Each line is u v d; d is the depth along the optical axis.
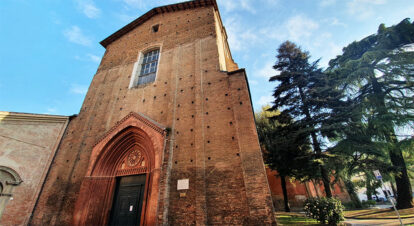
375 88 16.59
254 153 8.42
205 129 10.09
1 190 10.26
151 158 10.34
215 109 10.58
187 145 9.90
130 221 9.60
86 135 12.91
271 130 20.34
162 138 10.21
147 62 16.00
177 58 14.21
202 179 8.64
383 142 13.50
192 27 15.78
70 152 12.55
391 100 15.02
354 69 17.33
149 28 18.27
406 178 14.13
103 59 18.34
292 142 15.73
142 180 10.44
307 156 13.81
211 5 16.73
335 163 12.97
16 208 10.43
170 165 9.58
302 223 10.46
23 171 11.24
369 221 10.94
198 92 11.45
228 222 7.51
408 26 15.84
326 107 15.90
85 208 9.78
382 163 12.70
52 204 10.70
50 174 12.12
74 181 11.09
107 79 16.12
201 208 7.93
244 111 9.77
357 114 14.67
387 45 16.94
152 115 12.04
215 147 9.36
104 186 10.70
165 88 13.00
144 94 13.46
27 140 11.94
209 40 14.02
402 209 13.06
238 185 8.09
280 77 18.45
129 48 17.77
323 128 13.81
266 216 7.04
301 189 22.41
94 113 14.02
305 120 15.66
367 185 26.72
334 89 16.45
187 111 11.15
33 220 10.56
